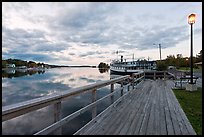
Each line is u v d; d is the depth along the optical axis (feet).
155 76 57.98
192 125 14.34
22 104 6.45
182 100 24.13
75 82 107.14
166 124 14.37
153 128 13.41
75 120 28.68
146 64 163.63
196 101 23.53
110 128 13.17
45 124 29.12
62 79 131.85
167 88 36.04
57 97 8.53
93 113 13.61
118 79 20.02
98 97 42.91
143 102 22.59
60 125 9.09
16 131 25.98
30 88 80.79
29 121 30.53
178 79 48.47
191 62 33.12
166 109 19.16
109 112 17.17
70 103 40.75
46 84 96.94
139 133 12.41
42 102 7.43
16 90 75.15
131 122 14.62
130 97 26.03
